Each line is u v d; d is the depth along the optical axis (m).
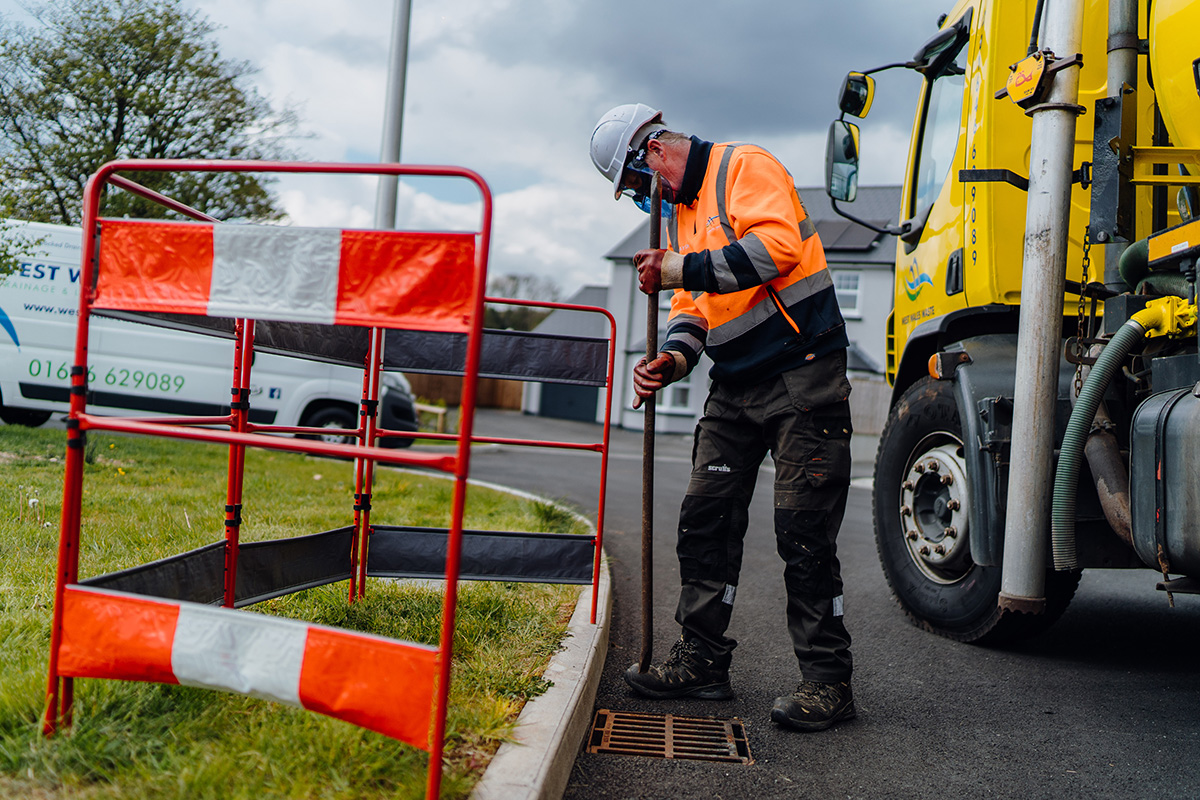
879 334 23.48
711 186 2.56
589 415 30.91
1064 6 2.65
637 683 2.75
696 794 2.10
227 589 2.43
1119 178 2.77
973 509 3.15
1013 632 3.37
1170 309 2.47
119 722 1.82
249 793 1.62
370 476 3.14
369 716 1.63
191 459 7.53
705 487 2.74
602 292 34.53
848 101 4.13
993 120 3.48
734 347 2.58
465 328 1.63
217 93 8.01
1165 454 2.32
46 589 2.76
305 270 1.73
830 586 2.59
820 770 2.27
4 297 9.20
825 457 2.54
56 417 11.71
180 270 1.81
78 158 7.45
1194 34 2.48
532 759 1.90
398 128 7.10
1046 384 2.69
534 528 5.04
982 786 2.20
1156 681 3.12
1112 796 2.16
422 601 3.06
